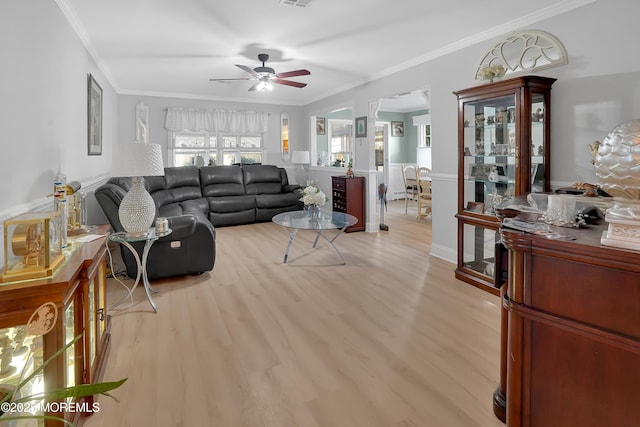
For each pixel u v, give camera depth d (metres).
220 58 4.53
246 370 2.04
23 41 2.12
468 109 3.46
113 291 3.24
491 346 2.28
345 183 5.79
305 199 4.18
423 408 1.71
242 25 3.46
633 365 1.11
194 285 3.42
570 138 2.94
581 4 2.83
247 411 1.70
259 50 4.21
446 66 4.13
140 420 1.64
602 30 2.71
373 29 3.55
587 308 1.19
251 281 3.53
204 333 2.47
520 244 1.34
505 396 1.63
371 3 3.00
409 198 8.92
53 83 2.65
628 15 2.57
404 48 4.15
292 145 8.17
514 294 1.40
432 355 2.18
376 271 3.83
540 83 2.92
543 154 3.06
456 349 2.25
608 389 1.17
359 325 2.58
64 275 1.44
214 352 2.23
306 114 8.02
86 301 1.66
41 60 2.41
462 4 3.02
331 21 3.38
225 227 6.40
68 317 1.52
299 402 1.76
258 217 6.73
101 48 4.09
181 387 1.88
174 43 3.95
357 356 2.17
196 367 2.06
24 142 2.13
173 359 2.15
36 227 1.41
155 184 5.89
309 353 2.21
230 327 2.56
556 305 1.28
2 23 1.87
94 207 4.18
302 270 3.88
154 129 6.89
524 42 3.26
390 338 2.39
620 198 1.14
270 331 2.50
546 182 3.06
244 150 7.75
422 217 7.17
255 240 5.33
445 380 1.93
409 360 2.12
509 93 2.99
